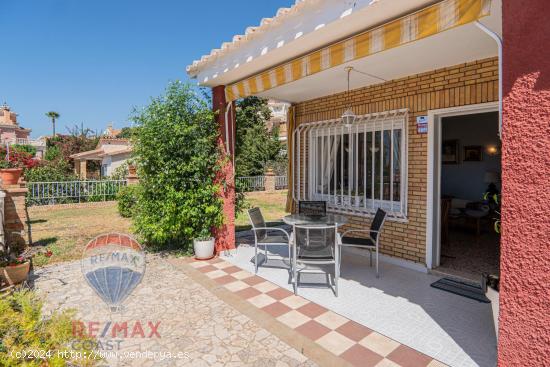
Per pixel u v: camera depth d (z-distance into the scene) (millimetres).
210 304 4566
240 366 3168
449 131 10562
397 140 6355
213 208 6703
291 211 8953
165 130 6496
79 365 2510
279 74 5180
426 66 5469
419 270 5918
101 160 27906
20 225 6551
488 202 8734
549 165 1951
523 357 2094
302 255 5094
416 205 5980
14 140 38469
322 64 4395
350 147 7238
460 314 4168
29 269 5871
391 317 4098
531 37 2021
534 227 2020
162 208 6711
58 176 15734
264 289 5062
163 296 4844
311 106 8297
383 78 6258
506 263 2160
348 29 3867
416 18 3252
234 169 7211
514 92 2100
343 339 3594
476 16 2771
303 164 8539
